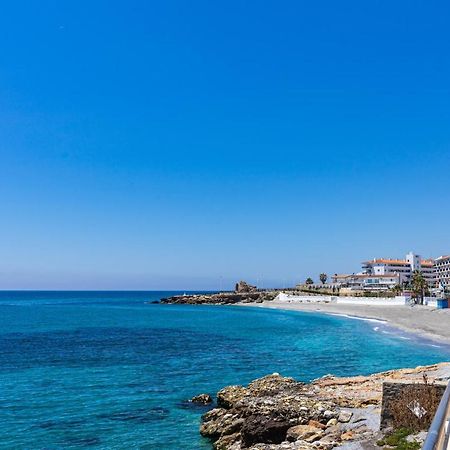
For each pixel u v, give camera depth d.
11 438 25.92
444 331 78.38
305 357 52.31
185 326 97.88
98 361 50.38
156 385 38.09
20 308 184.25
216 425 25.69
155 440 25.28
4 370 45.31
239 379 40.38
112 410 30.91
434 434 7.61
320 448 18.45
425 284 143.12
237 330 87.25
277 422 22.50
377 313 121.38
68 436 26.12
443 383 18.89
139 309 179.50
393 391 18.64
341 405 24.39
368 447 17.06
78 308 186.00
